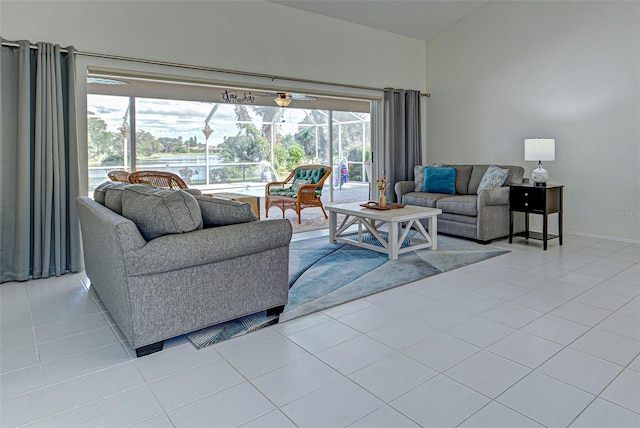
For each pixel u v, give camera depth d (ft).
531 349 7.00
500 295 9.69
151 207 6.99
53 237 11.89
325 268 12.14
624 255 13.21
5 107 11.15
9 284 11.16
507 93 18.16
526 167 17.75
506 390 5.81
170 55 13.88
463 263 12.50
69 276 11.91
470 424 5.10
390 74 20.12
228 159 27.78
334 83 17.99
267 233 7.99
